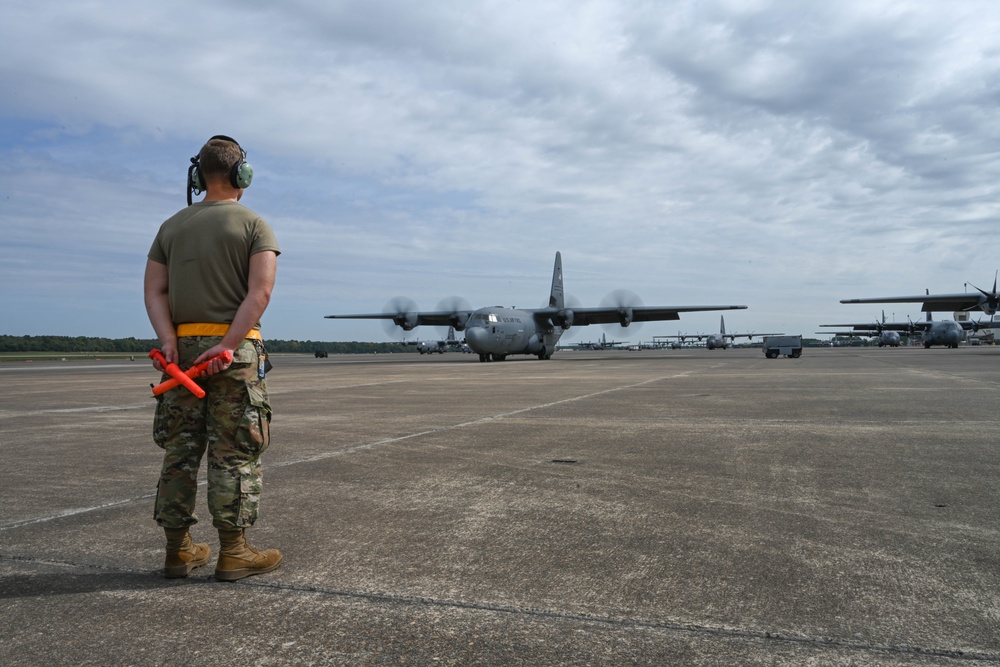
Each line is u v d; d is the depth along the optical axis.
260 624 2.67
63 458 6.58
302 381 19.80
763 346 39.81
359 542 3.76
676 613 2.76
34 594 3.01
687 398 12.48
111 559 3.52
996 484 5.09
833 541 3.72
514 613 2.77
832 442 7.12
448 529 4.02
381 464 6.12
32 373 28.97
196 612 2.80
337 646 2.47
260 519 4.25
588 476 5.54
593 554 3.53
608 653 2.40
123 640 2.53
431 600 2.91
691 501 4.68
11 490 5.16
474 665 2.32
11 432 8.57
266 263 3.33
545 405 11.52
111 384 19.80
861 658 2.36
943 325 66.06
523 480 5.41
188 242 3.27
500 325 38.44
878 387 14.53
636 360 40.75
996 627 2.62
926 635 2.54
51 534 3.96
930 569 3.27
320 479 5.47
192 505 3.23
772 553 3.52
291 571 3.30
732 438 7.50
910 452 6.48
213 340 3.24
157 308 3.32
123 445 7.43
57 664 2.33
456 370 27.55
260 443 3.24
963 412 9.66
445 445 7.20
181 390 3.23
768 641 2.50
